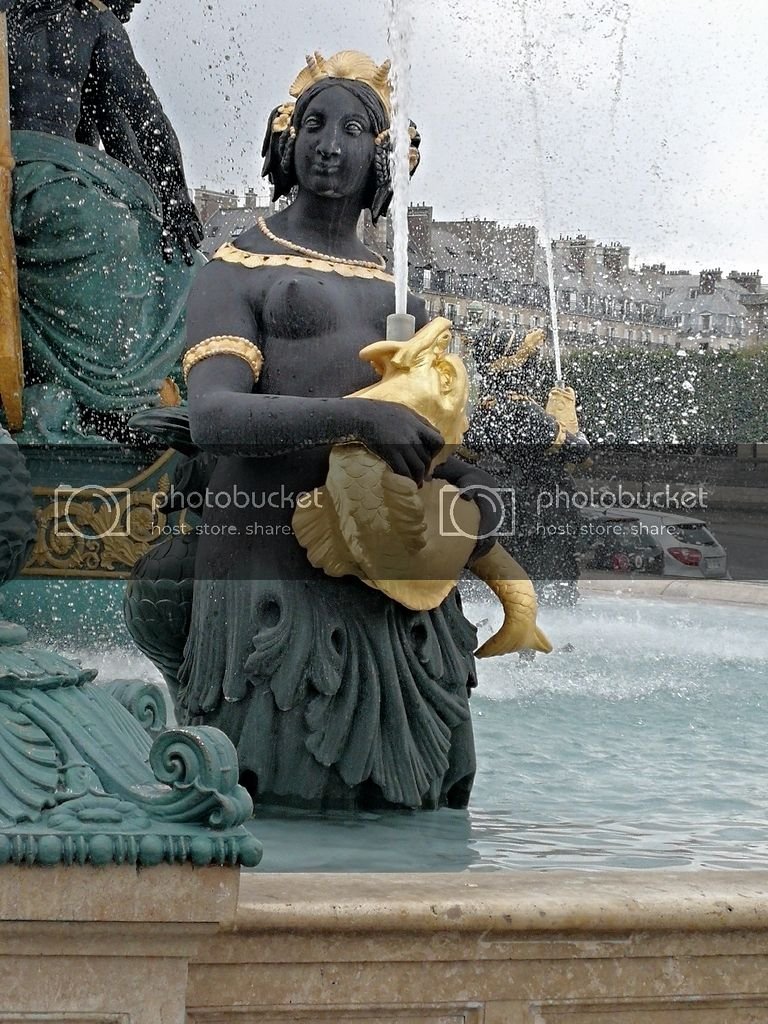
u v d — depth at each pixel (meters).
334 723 3.97
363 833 3.72
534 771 4.91
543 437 9.86
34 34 9.16
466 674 4.23
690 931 2.51
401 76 4.41
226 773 2.30
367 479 3.79
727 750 5.42
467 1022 2.46
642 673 7.75
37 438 8.85
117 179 9.30
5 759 2.33
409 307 4.26
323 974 2.41
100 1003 2.25
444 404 3.87
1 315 8.75
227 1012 2.37
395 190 4.32
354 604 4.00
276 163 4.38
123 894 2.22
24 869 2.19
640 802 4.31
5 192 8.73
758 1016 2.56
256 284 4.12
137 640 4.42
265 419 3.77
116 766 2.41
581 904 2.47
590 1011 2.50
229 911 2.27
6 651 2.60
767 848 3.58
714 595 11.46
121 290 9.22
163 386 9.30
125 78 9.32
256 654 3.95
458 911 2.43
